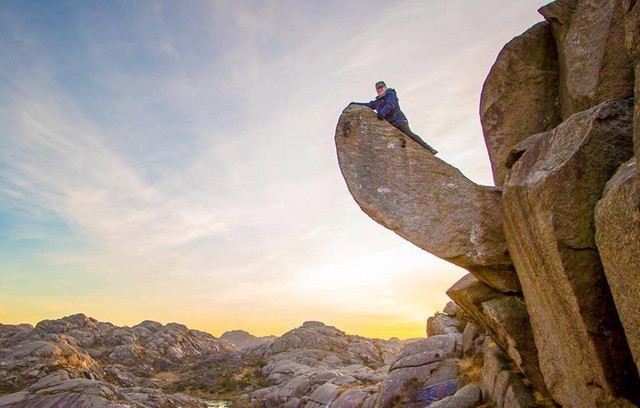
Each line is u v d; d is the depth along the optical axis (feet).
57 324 278.67
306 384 112.88
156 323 339.57
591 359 17.31
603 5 23.12
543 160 19.69
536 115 29.07
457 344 56.80
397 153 27.94
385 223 26.94
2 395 118.83
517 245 22.68
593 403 18.26
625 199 13.30
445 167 27.43
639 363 14.30
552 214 17.40
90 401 101.91
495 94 31.01
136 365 240.12
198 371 231.09
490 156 31.45
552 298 19.31
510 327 27.27
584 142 17.20
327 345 221.25
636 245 13.12
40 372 135.54
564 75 26.37
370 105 30.55
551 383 22.61
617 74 21.38
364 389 73.00
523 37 29.96
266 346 246.47
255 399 128.36
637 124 12.93
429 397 49.98
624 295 14.46
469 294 31.24
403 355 60.13
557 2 27.20
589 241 16.71
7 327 278.46
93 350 254.27
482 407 36.68
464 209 26.37
